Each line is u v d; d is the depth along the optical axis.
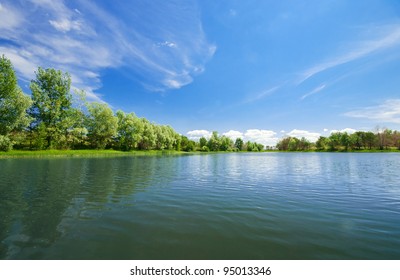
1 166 25.59
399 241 6.28
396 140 115.62
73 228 7.19
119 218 8.20
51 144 52.44
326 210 9.34
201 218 8.25
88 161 35.56
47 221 7.83
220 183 16.16
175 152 96.06
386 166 31.38
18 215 8.48
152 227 7.31
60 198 11.25
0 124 38.84
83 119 65.62
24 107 40.75
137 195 12.05
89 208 9.52
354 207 9.82
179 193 12.64
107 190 13.30
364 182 16.88
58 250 5.72
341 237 6.56
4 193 12.30
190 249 5.83
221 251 5.74
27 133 48.62
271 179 18.38
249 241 6.30
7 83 38.88
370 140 118.81
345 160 47.59
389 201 10.94
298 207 9.80
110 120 67.12
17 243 6.08
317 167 30.05
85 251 5.70
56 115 51.62
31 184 14.98
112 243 6.13
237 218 8.27
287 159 53.47
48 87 52.44
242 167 29.92
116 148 78.44
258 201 10.88
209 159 51.28
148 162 36.56
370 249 5.83
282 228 7.27
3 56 38.66
